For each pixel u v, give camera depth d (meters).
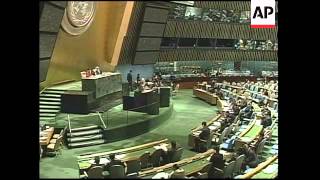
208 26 32.06
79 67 21.48
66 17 18.28
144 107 19.55
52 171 12.33
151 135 17.94
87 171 11.51
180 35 30.97
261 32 34.69
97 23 20.30
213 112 24.14
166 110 21.47
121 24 20.19
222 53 34.00
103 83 20.11
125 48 20.73
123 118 18.31
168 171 11.94
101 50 21.14
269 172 11.52
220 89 28.69
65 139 15.77
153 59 23.17
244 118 20.27
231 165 11.84
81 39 20.81
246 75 35.12
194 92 30.31
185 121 21.30
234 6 32.41
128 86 21.22
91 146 15.74
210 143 15.95
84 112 18.30
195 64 34.09
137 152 14.57
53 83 20.59
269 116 18.84
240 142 15.02
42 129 15.29
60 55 20.41
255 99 25.64
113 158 11.60
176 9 29.64
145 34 21.16
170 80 31.00
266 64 36.09
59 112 18.56
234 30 33.62
